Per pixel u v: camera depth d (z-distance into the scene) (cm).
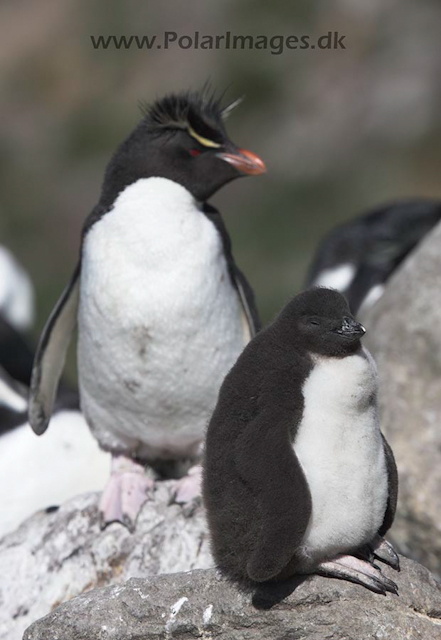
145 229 1124
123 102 4450
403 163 3944
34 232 3953
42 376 1227
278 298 3316
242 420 842
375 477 830
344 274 1927
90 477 1430
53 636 880
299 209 3812
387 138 4056
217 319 1143
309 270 2002
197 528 1113
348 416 812
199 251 1131
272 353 842
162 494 1166
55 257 3812
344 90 4216
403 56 4269
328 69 4288
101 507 1148
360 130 4091
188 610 872
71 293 1201
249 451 814
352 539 845
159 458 1228
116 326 1130
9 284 2295
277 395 824
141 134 1158
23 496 1414
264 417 821
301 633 851
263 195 3862
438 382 1350
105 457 1445
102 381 1163
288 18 4459
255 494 811
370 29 4359
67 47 4734
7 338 1848
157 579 903
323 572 865
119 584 911
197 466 1162
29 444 1441
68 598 1103
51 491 1416
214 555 882
